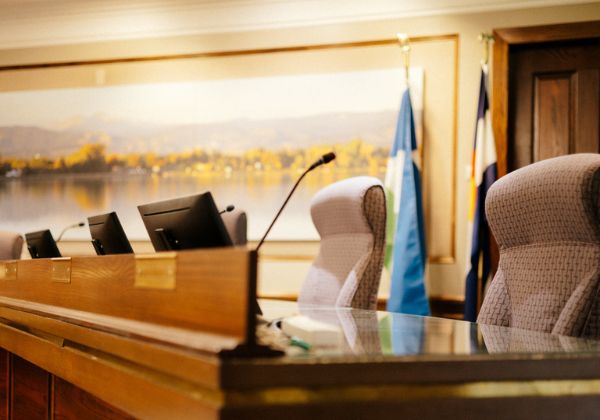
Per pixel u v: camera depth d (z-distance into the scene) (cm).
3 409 184
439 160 378
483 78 359
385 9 389
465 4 378
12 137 452
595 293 127
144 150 429
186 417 79
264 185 405
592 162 133
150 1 423
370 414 77
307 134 399
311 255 395
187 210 131
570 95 369
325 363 77
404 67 387
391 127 387
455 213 373
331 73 397
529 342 103
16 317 160
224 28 416
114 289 112
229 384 73
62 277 141
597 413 84
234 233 258
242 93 412
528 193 146
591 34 355
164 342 88
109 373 103
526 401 82
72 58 446
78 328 118
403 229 351
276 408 74
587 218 132
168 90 426
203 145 418
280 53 406
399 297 343
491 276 358
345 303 206
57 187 445
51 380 153
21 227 448
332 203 231
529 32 364
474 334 117
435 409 79
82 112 442
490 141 354
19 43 455
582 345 98
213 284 83
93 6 433
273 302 253
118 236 184
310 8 401
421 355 82
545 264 141
